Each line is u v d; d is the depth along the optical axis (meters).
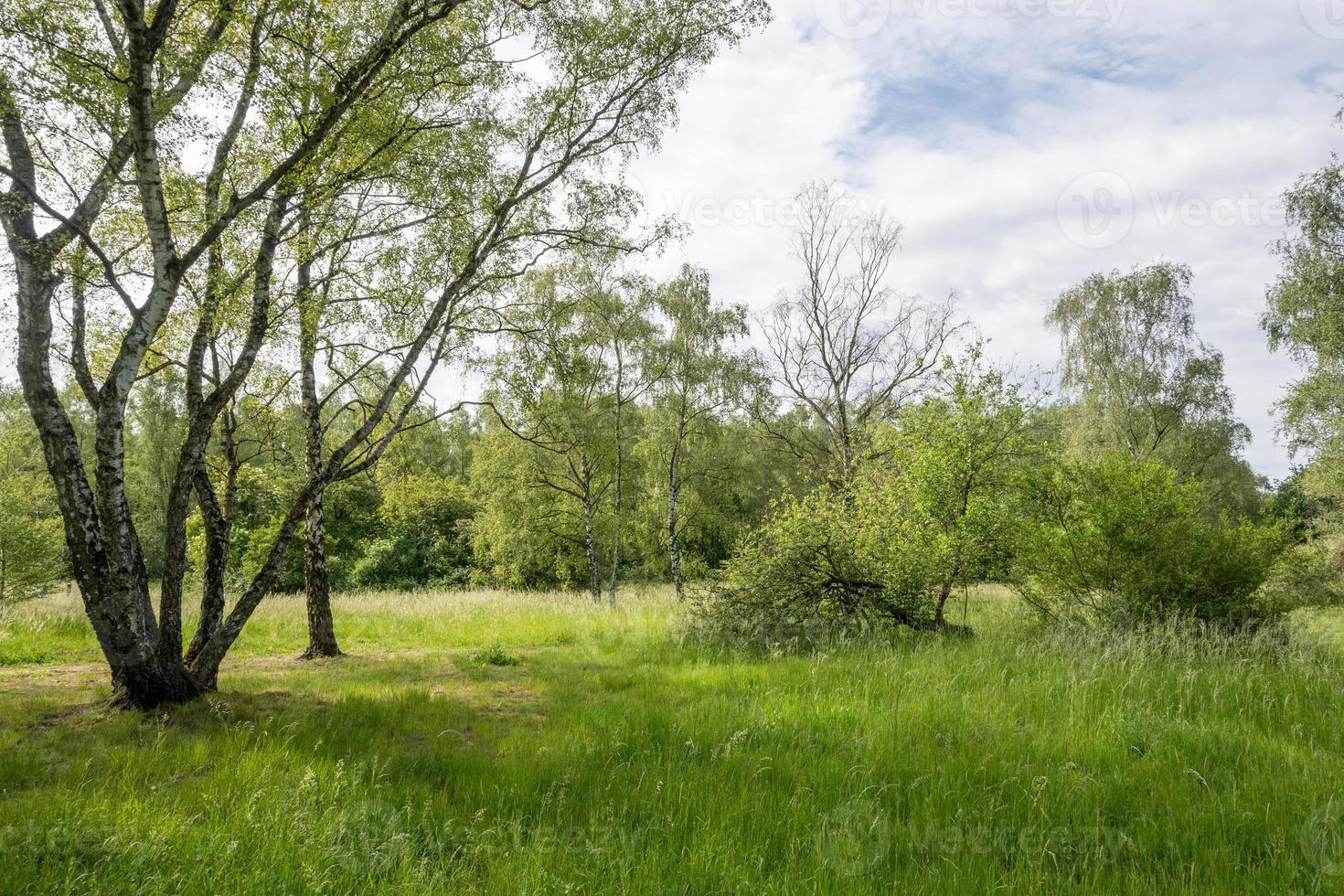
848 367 23.34
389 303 9.12
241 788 4.69
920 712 6.59
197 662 8.10
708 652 10.91
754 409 25.41
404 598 20.77
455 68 8.93
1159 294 30.81
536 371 10.74
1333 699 7.00
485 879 3.59
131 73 6.61
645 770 5.13
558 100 10.05
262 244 8.35
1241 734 5.84
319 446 12.33
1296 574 12.02
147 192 7.06
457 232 9.73
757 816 4.38
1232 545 10.81
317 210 8.99
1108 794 4.64
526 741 6.10
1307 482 22.86
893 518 12.70
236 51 8.11
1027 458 12.62
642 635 13.08
